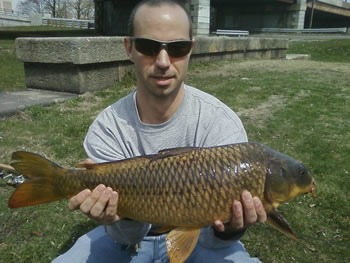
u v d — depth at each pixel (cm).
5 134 185
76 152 167
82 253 82
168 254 64
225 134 78
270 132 196
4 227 118
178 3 75
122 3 955
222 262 77
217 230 72
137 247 81
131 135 80
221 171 63
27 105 225
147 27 73
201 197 63
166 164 64
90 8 2612
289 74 369
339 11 1956
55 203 130
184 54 74
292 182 64
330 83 321
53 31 1059
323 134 195
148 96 77
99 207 64
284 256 108
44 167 68
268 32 1455
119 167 66
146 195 65
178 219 65
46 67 272
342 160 164
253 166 64
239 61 470
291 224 121
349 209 129
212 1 1483
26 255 107
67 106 234
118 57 283
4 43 647
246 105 243
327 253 109
